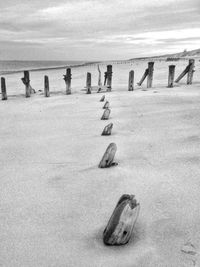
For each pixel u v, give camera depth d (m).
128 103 10.30
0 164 5.12
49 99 12.73
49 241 2.88
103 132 6.54
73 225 3.14
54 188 4.05
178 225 3.04
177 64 33.81
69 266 2.53
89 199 3.69
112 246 2.76
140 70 29.66
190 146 5.38
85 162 4.99
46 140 6.51
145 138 6.06
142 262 2.53
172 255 2.60
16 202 3.70
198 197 3.58
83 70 37.12
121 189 3.90
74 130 7.23
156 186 3.92
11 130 7.67
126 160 4.90
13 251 2.75
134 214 2.73
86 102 11.30
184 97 10.84
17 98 13.72
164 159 4.84
